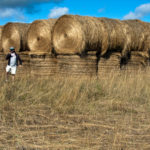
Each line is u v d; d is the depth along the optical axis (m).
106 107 7.16
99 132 4.96
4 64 15.14
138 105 7.68
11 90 8.07
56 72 13.10
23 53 14.14
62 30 12.48
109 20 12.70
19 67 14.28
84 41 11.55
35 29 13.97
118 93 8.68
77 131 5.02
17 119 5.80
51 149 4.07
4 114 6.13
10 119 5.79
